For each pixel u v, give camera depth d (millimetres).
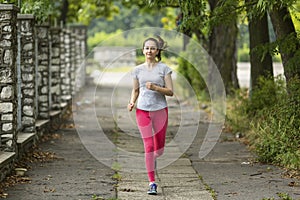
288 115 12773
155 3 12930
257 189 9984
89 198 9352
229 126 18000
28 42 14133
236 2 13758
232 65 23922
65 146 14688
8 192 9609
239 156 13375
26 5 14594
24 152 12805
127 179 10914
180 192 9859
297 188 10031
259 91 16422
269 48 13875
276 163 12195
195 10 12688
